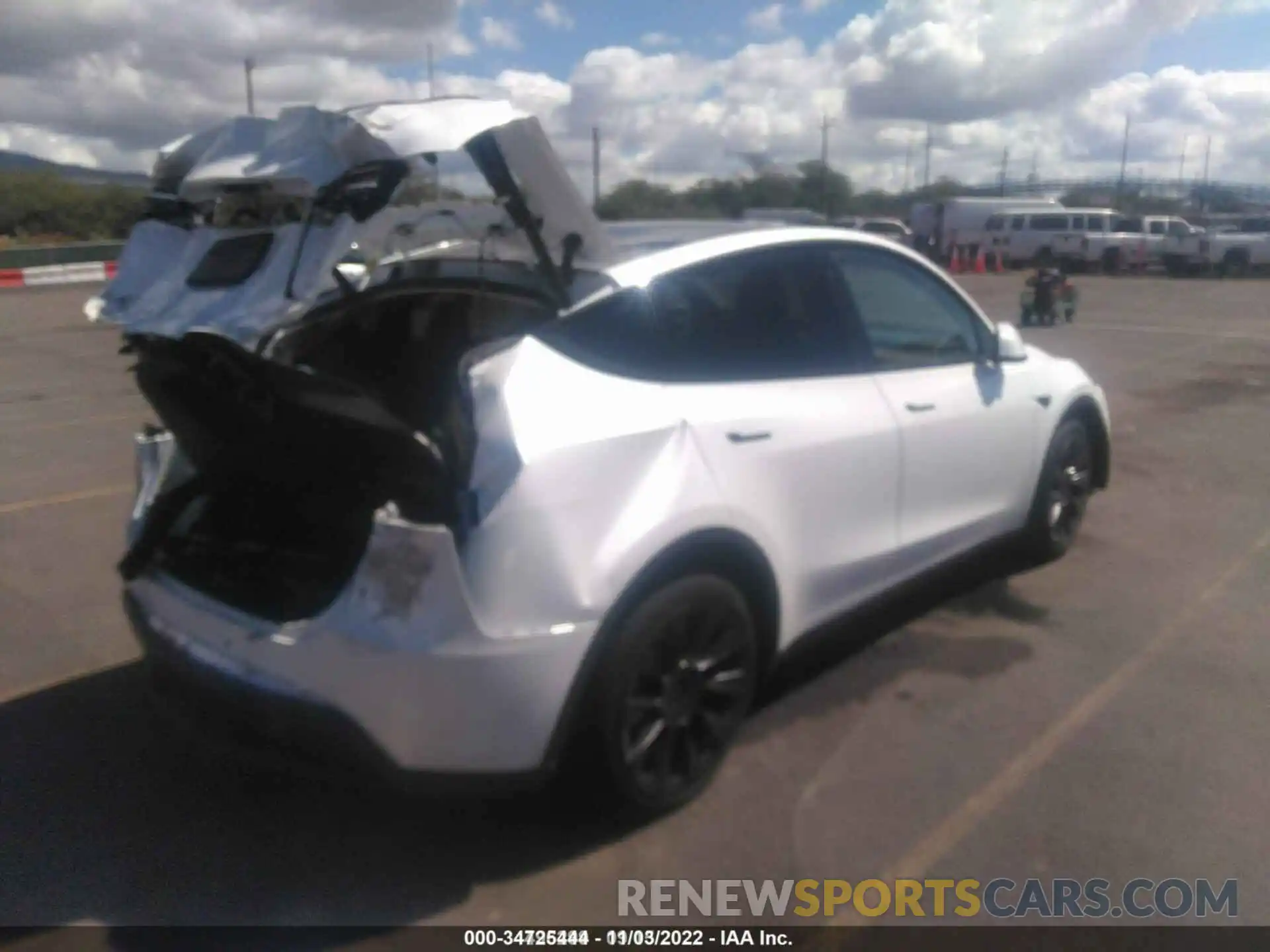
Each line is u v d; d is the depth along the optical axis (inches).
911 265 195.3
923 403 186.2
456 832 145.7
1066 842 142.6
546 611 126.1
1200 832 144.5
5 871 138.4
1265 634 207.6
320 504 136.2
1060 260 1503.4
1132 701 180.7
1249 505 294.5
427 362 157.9
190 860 140.7
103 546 265.6
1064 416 232.1
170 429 146.6
